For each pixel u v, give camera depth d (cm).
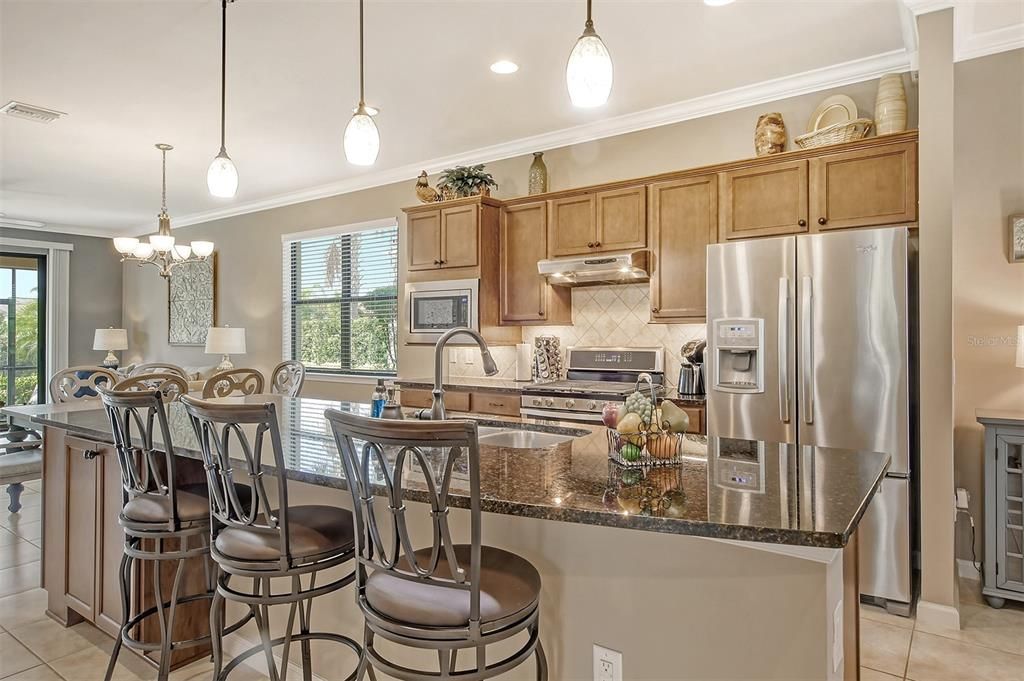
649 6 260
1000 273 293
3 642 250
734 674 130
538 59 311
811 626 122
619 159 403
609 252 378
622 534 146
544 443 228
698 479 145
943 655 230
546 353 425
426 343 443
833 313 274
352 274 560
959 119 301
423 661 179
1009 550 273
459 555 149
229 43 293
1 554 351
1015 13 266
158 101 366
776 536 108
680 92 352
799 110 338
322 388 579
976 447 300
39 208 666
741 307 298
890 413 263
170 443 184
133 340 816
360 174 528
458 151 464
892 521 263
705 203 342
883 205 286
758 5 260
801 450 179
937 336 251
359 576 140
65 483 266
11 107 374
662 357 386
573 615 153
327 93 353
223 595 166
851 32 284
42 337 763
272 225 628
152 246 468
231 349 593
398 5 258
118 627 235
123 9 262
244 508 205
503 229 433
